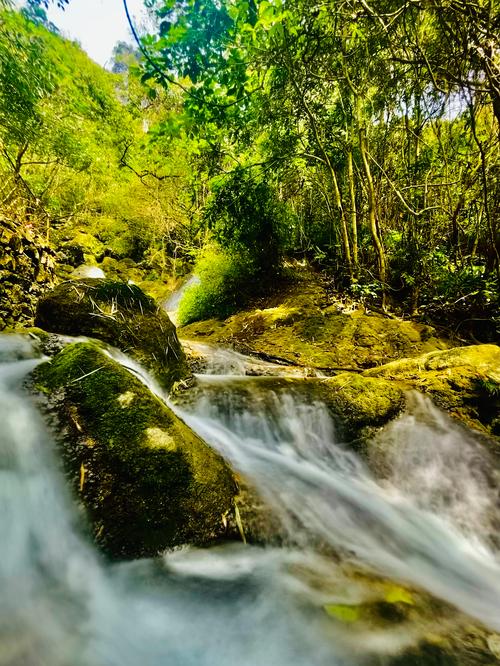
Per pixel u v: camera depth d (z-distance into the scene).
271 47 4.65
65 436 2.01
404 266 7.30
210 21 3.41
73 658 1.26
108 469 1.89
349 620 1.59
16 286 4.86
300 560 2.00
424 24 5.09
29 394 2.23
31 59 4.96
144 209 19.45
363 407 3.52
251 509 2.19
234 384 3.97
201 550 1.85
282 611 1.60
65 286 3.71
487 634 1.68
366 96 6.41
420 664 1.41
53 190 15.64
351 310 6.88
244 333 7.16
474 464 3.26
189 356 5.38
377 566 2.12
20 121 6.95
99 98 6.74
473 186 6.70
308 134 7.55
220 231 8.56
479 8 3.55
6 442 1.89
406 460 3.29
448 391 3.88
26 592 1.48
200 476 2.02
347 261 7.52
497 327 5.95
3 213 5.88
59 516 1.76
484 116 6.41
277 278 9.02
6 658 1.19
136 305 3.89
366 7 4.10
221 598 1.64
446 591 2.08
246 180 7.62
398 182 7.27
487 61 3.75
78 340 3.25
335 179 7.03
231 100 4.96
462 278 6.12
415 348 5.67
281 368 5.26
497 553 2.70
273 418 3.49
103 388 2.20
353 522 2.52
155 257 21.77
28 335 3.11
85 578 1.61
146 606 1.55
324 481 2.90
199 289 9.68
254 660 1.36
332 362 5.60
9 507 1.72
